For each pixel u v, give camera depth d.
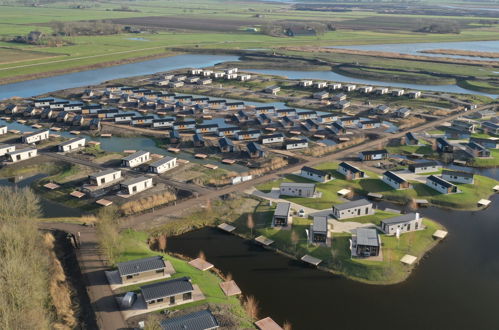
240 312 88.25
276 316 88.44
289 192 137.75
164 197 136.12
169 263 103.25
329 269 103.62
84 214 128.25
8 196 125.75
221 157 173.25
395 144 187.25
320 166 162.62
